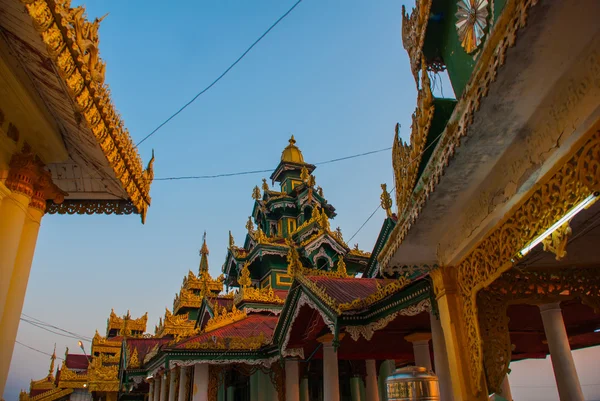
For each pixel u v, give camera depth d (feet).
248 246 105.70
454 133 18.20
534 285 29.01
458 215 25.48
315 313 49.14
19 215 26.66
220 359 61.62
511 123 17.11
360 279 50.39
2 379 25.82
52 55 19.52
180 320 120.78
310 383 70.95
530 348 57.67
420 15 28.78
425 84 24.07
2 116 25.66
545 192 17.65
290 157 122.11
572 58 14.08
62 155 30.76
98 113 24.48
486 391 25.38
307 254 92.73
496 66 13.99
